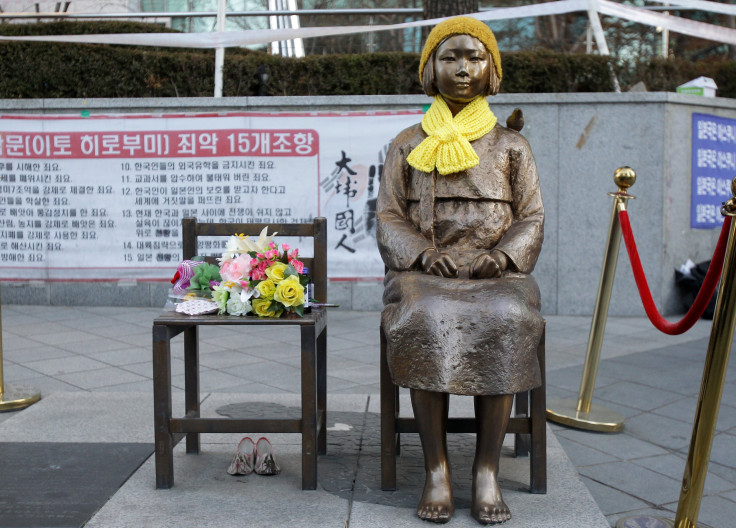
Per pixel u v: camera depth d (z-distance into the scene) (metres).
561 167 7.31
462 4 8.28
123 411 4.09
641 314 7.39
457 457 3.39
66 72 8.27
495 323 2.56
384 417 2.96
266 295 2.95
